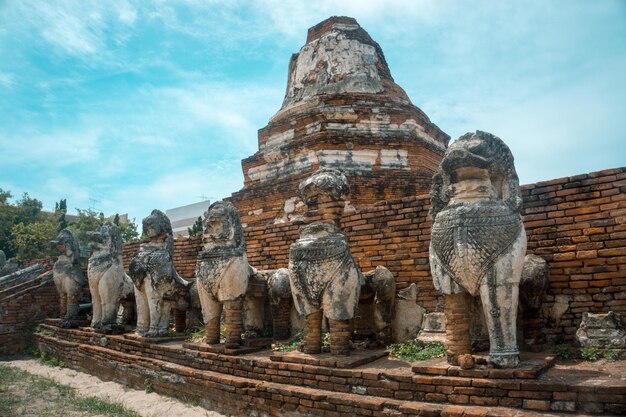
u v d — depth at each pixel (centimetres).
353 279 689
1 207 3734
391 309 777
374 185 1200
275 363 694
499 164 577
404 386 566
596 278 639
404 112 1316
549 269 672
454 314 574
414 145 1284
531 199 700
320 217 753
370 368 620
